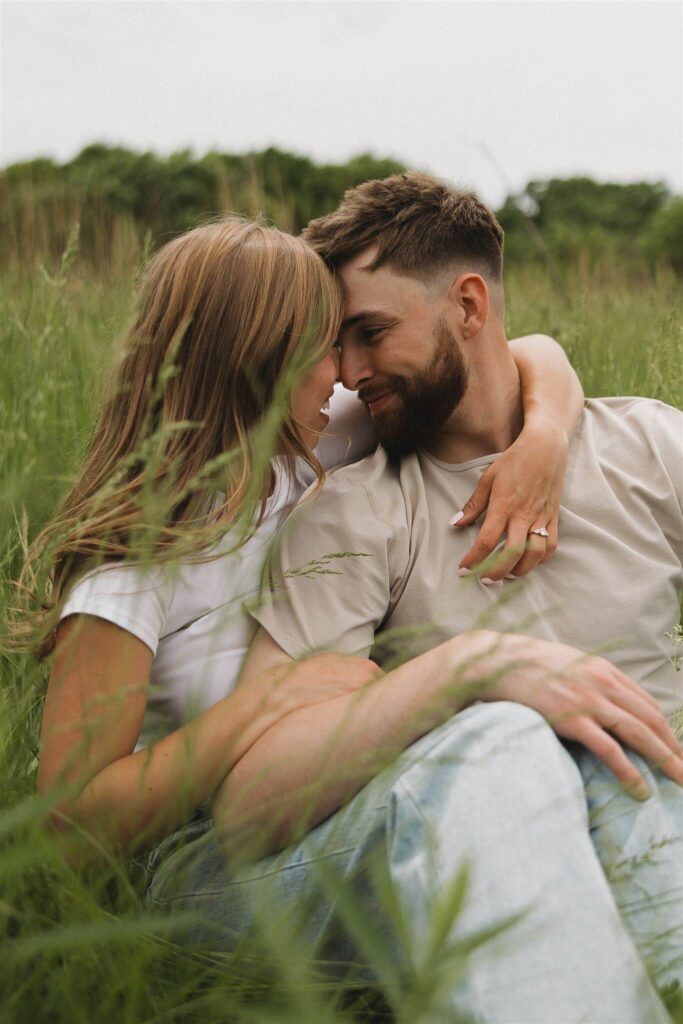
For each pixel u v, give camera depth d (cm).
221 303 174
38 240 393
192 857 152
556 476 192
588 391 325
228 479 168
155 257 184
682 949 140
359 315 199
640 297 466
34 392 257
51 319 306
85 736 124
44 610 166
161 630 167
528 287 472
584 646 192
